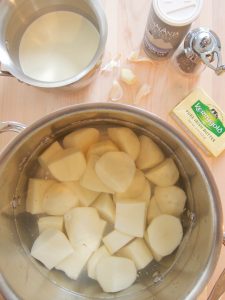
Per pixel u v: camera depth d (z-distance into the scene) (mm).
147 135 373
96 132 378
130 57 402
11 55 365
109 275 369
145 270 379
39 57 386
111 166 365
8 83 402
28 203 382
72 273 372
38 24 392
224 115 398
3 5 349
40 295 341
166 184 381
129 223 371
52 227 377
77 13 390
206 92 405
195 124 399
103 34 344
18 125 340
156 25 349
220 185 399
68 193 375
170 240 373
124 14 408
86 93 403
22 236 381
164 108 403
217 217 301
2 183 325
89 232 374
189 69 396
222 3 407
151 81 405
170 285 349
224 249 393
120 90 402
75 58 385
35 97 402
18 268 342
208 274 292
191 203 372
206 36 353
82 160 372
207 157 403
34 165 383
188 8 335
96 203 385
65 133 375
